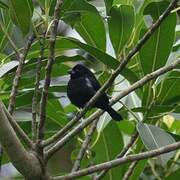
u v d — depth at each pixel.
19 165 6.26
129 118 10.30
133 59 8.95
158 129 7.11
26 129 9.00
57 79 9.79
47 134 9.24
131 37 8.83
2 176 11.91
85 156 9.27
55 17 6.58
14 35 9.16
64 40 8.92
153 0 8.80
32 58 8.27
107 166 6.39
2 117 5.97
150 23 8.34
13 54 8.40
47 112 9.10
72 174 6.42
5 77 8.68
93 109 9.31
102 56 7.78
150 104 8.01
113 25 8.42
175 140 7.32
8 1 7.68
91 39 8.96
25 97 8.55
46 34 7.06
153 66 8.15
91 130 7.94
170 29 8.04
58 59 8.61
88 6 7.91
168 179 8.48
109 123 9.02
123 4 8.68
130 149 8.99
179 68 8.39
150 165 10.47
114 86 8.91
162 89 8.20
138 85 7.00
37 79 6.98
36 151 6.42
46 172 6.42
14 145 6.13
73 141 9.67
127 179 7.87
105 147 9.05
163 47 8.09
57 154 13.25
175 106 7.88
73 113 10.36
